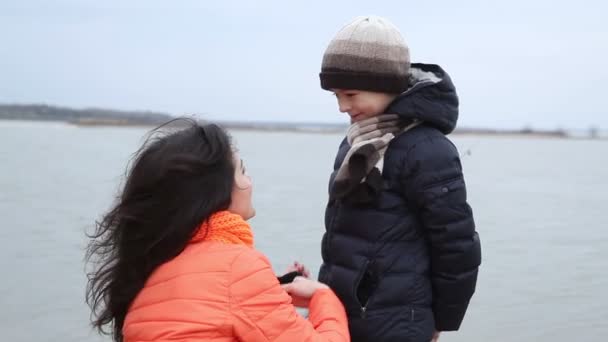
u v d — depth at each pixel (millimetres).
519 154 71188
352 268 2656
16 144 57219
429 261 2715
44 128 135750
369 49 2615
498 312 7789
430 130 2717
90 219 14266
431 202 2631
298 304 2605
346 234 2721
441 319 2732
